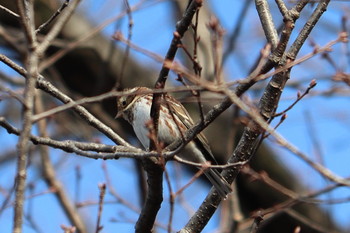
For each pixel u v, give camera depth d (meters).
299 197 10.77
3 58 8.92
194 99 9.09
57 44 13.91
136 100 11.98
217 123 14.88
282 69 8.03
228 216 12.23
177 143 9.14
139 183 13.51
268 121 8.38
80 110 9.52
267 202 15.25
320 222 15.12
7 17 14.44
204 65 14.36
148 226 9.17
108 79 14.82
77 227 13.60
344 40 8.56
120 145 9.37
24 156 6.67
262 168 15.38
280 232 15.16
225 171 9.70
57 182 13.94
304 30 8.87
